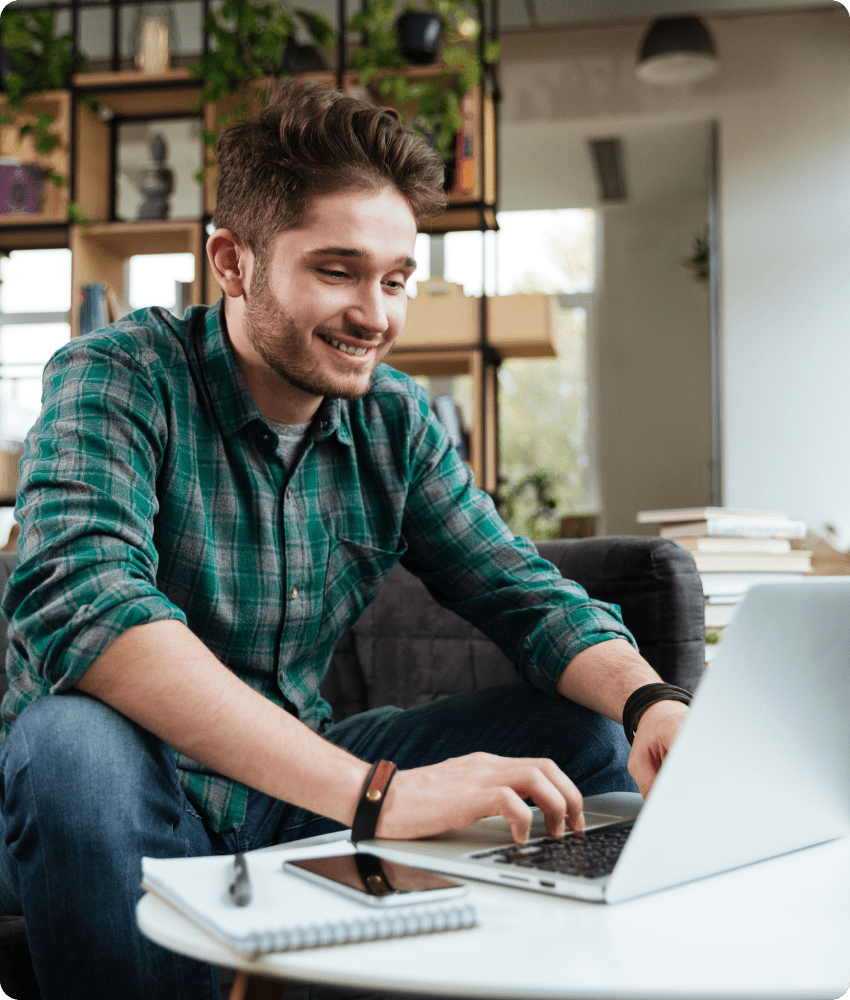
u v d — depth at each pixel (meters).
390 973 0.47
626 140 5.30
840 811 0.73
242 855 0.60
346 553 1.16
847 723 0.71
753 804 0.65
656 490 6.23
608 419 6.31
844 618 0.66
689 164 5.64
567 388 6.63
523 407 6.66
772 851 0.68
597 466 6.50
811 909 0.57
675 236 6.30
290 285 0.91
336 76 3.81
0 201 3.92
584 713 1.04
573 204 6.29
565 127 5.15
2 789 0.78
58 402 0.96
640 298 6.31
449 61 3.69
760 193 4.91
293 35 3.91
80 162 3.97
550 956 0.49
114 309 3.87
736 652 0.60
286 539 1.09
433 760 1.10
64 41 3.99
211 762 0.75
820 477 4.75
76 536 0.83
